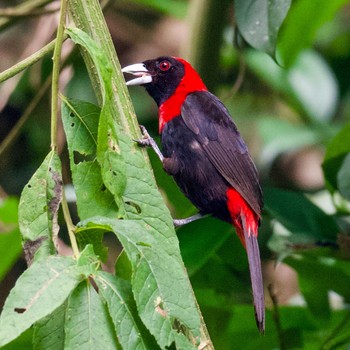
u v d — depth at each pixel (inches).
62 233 468.1
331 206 445.1
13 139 383.6
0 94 478.9
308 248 331.3
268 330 350.3
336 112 570.6
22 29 542.3
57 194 195.9
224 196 339.0
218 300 346.0
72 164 206.1
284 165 582.2
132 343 172.2
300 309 347.3
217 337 345.1
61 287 165.5
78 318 170.1
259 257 314.8
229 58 525.7
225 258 346.0
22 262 497.7
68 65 401.7
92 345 168.2
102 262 202.7
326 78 520.4
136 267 175.0
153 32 548.4
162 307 174.6
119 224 180.1
